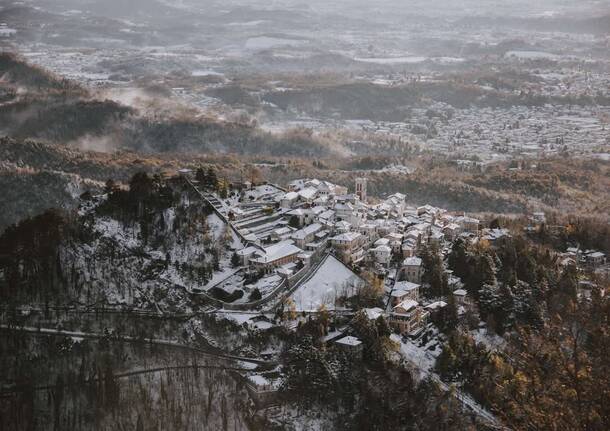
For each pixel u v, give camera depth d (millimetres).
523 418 168625
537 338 175125
